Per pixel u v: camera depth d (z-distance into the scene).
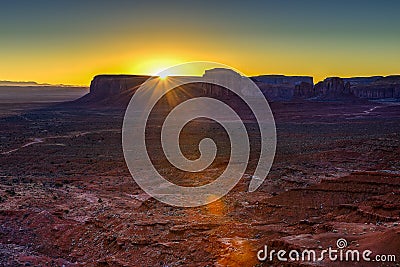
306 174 51.66
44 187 61.47
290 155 68.69
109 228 37.81
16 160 88.81
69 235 39.06
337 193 38.72
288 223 34.50
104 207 48.72
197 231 33.44
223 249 28.91
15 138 126.56
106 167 77.81
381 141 70.75
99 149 100.81
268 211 37.84
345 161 60.03
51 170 78.06
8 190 57.34
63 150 100.81
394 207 32.72
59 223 42.84
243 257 26.47
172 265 29.12
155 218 38.09
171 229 33.72
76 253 35.84
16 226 42.78
